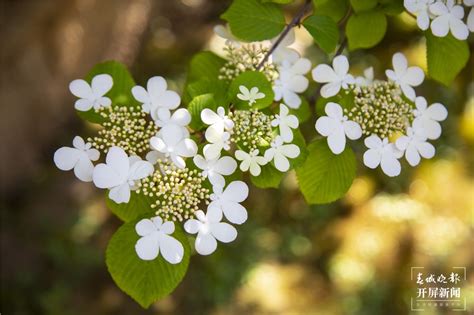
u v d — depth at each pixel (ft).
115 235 1.71
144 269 1.70
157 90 1.76
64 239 6.30
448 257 6.68
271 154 1.70
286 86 1.92
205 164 1.68
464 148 7.22
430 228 6.89
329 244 7.09
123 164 1.64
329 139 1.75
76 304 5.99
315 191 1.86
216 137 1.67
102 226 6.53
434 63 1.92
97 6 5.72
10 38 5.26
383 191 7.33
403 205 7.11
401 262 6.77
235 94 1.76
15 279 5.98
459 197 7.13
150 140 1.66
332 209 7.34
